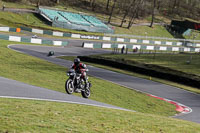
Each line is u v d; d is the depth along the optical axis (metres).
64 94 24.50
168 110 37.88
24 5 145.75
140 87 50.22
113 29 149.62
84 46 105.12
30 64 54.31
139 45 121.75
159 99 43.06
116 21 169.62
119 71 64.31
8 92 20.06
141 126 16.03
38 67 52.72
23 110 14.93
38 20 129.12
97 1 193.75
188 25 174.25
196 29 171.12
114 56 88.00
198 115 36.94
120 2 199.75
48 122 13.56
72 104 19.48
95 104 22.77
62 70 54.06
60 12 146.12
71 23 136.88
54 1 169.25
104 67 67.69
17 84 25.33
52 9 145.75
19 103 16.47
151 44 140.38
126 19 179.50
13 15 122.56
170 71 66.00
